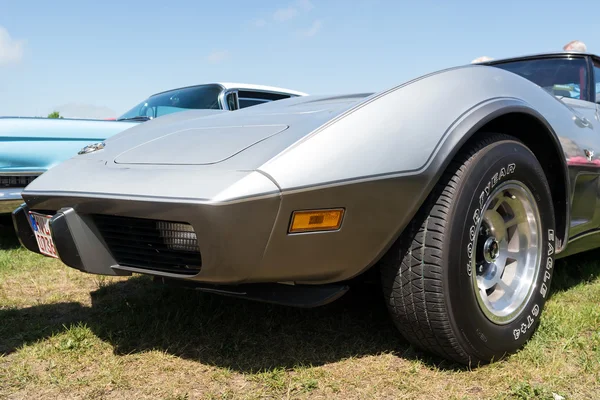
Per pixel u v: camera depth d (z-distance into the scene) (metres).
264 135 1.68
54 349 1.92
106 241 1.74
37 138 3.55
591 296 2.53
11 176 3.49
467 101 1.79
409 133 1.65
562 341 1.98
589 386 1.66
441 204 1.69
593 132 2.52
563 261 3.19
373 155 1.58
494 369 1.78
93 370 1.78
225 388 1.66
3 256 3.37
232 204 1.42
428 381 1.70
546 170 2.20
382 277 1.77
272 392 1.63
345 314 2.27
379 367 1.79
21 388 1.65
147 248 1.65
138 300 2.47
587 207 2.46
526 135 2.11
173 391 1.64
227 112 2.30
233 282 1.54
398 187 1.60
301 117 1.79
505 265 2.01
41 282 2.85
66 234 1.71
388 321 2.20
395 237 1.66
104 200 1.60
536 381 1.70
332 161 1.54
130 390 1.65
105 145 2.05
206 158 1.62
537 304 1.99
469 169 1.73
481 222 1.83
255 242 1.47
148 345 1.96
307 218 1.51
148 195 1.52
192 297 2.47
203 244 1.47
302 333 2.07
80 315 2.32
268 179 1.46
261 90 4.51
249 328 2.11
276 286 1.69
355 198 1.55
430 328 1.70
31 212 1.96
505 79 2.04
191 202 1.45
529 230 2.01
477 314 1.73
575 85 3.11
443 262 1.66
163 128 2.10
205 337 2.02
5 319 2.26
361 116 1.64
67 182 1.77
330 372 1.76
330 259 1.59
